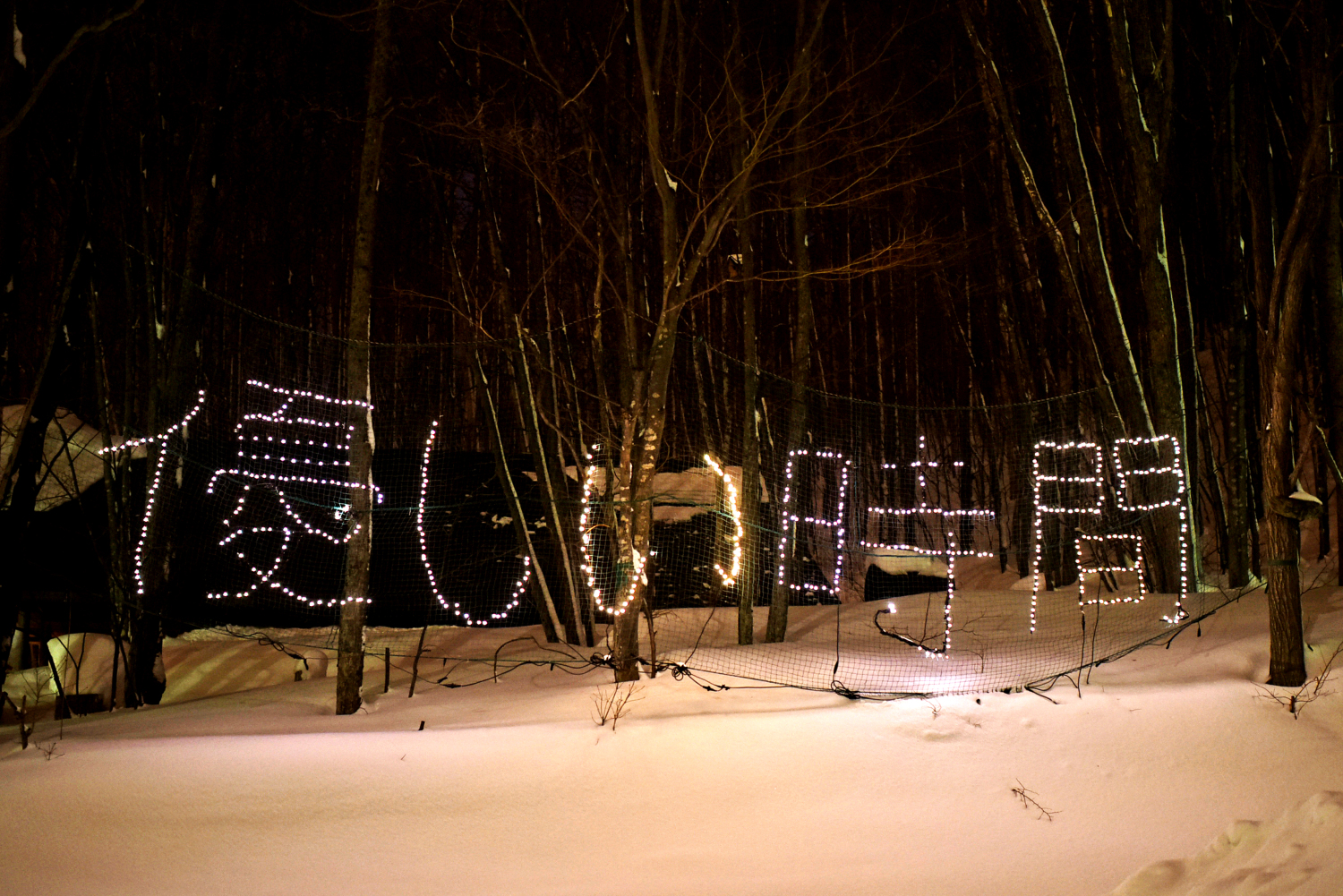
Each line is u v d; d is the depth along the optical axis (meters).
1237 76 11.38
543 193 14.95
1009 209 13.20
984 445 17.34
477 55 12.51
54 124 10.59
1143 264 11.08
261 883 5.21
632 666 8.56
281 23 13.92
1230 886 3.51
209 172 10.77
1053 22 13.30
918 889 4.98
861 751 6.74
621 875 5.30
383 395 19.47
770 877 5.20
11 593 9.36
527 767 6.52
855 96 14.41
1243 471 10.84
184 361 10.52
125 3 10.04
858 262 13.56
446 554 12.97
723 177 12.56
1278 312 7.84
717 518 13.16
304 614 12.27
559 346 14.65
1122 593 11.34
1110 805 6.11
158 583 10.14
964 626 10.88
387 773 6.39
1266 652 8.10
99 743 7.00
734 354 16.11
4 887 5.02
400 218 19.03
